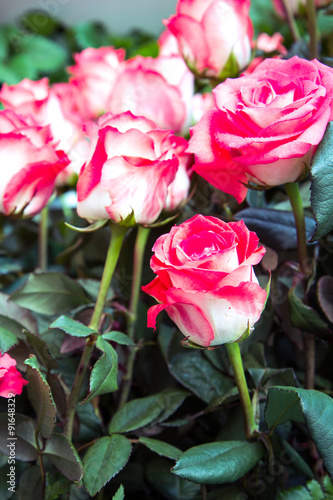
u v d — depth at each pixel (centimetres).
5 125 49
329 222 41
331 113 41
